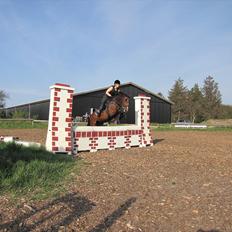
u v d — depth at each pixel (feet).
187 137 57.36
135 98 38.14
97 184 18.12
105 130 33.24
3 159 20.13
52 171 19.90
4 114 154.20
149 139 38.32
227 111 269.23
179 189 17.81
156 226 12.53
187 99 285.43
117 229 12.07
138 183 18.78
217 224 12.89
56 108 28.50
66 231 11.64
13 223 12.05
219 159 28.73
